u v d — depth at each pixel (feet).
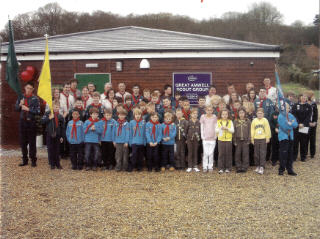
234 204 18.03
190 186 21.31
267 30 90.94
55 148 25.72
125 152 25.26
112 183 21.98
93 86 30.42
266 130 24.47
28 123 26.22
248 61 35.06
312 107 29.55
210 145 25.11
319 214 16.63
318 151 33.68
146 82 36.14
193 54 34.91
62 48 37.17
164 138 24.98
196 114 25.43
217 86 35.42
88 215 16.55
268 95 29.63
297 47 131.95
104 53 35.96
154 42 38.01
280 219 16.06
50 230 14.89
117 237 14.20
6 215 16.47
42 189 20.61
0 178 22.93
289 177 23.44
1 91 37.65
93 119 25.45
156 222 15.69
